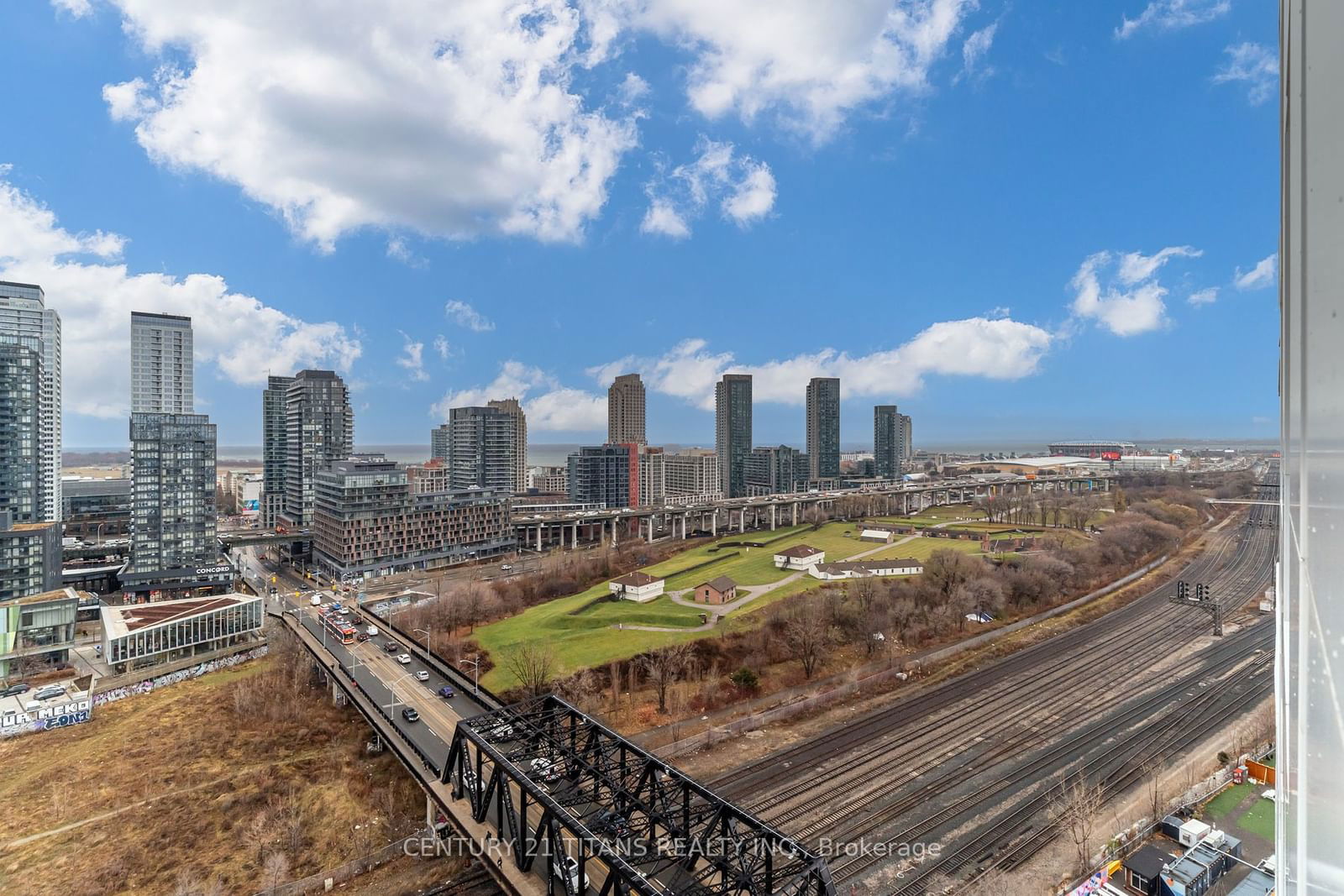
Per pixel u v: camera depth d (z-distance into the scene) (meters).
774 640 97.69
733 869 39.56
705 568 153.25
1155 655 98.12
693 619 107.69
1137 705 80.38
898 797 61.22
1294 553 6.51
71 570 157.62
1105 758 68.00
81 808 64.44
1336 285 4.54
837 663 94.69
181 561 153.50
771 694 85.62
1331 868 4.70
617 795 46.81
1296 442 6.21
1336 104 4.61
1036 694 84.69
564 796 51.12
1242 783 61.47
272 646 108.56
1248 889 46.25
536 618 112.81
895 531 198.62
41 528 125.69
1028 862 52.44
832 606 107.06
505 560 183.12
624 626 105.06
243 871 55.50
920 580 123.94
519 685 83.69
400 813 63.06
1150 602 126.50
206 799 65.69
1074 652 100.38
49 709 82.94
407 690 84.19
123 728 82.12
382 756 73.62
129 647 98.81
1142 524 172.12
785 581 134.12
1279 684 7.09
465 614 112.25
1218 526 195.88
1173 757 68.06
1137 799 60.56
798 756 69.06
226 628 109.75
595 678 85.62
